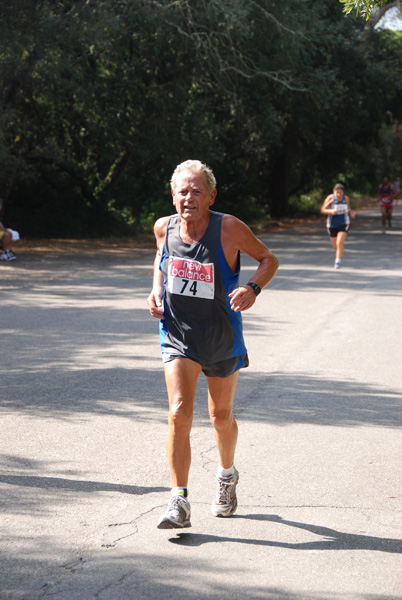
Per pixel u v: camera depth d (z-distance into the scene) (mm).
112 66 36438
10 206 41125
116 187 45312
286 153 57156
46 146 38625
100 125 37750
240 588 5316
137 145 37969
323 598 5203
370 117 55219
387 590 5332
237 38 34969
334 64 47438
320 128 51469
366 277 24062
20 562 5652
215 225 6152
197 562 5703
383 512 6672
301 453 8195
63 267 26703
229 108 45438
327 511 6684
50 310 17594
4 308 17844
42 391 10602
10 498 6879
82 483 7246
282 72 37656
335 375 11758
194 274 6141
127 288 21422
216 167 53094
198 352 6219
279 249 34500
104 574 5484
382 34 51500
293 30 37188
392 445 8492
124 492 7039
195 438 8680
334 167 62688
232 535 6188
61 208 41844
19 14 30016
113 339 14289
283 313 17344
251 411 9805
